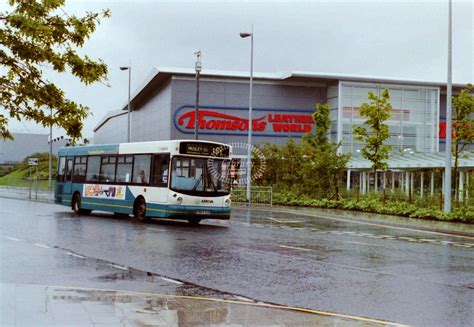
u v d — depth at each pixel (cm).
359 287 1039
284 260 1342
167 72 5509
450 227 2300
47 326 693
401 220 2636
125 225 2181
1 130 676
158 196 2206
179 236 1819
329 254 1462
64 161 2928
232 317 782
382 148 3506
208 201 2180
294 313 819
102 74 703
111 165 2531
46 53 644
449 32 2641
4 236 1775
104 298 876
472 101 2953
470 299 949
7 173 9319
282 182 4147
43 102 661
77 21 670
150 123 6638
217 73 5612
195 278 1107
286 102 5841
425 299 945
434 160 3681
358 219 2716
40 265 1227
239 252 1465
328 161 3872
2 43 628
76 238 1736
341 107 5731
